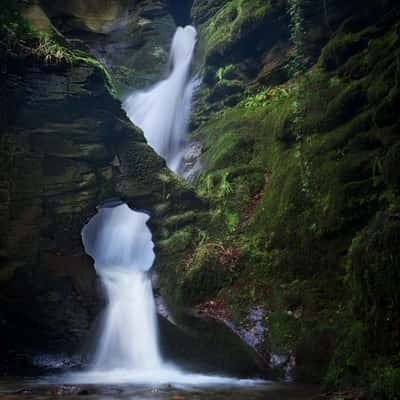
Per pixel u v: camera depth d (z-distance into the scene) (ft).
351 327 25.55
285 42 51.93
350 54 37.27
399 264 22.41
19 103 35.53
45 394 24.17
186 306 34.73
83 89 37.47
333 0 40.29
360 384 22.80
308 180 34.06
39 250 35.01
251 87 52.60
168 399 22.85
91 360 34.22
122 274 40.27
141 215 47.42
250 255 35.14
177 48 73.41
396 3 35.65
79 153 37.27
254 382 28.02
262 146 42.37
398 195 27.50
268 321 31.04
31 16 39.55
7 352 33.76
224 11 63.98
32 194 35.19
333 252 30.55
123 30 76.74
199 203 40.34
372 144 31.37
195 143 52.60
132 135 40.11
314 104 37.11
